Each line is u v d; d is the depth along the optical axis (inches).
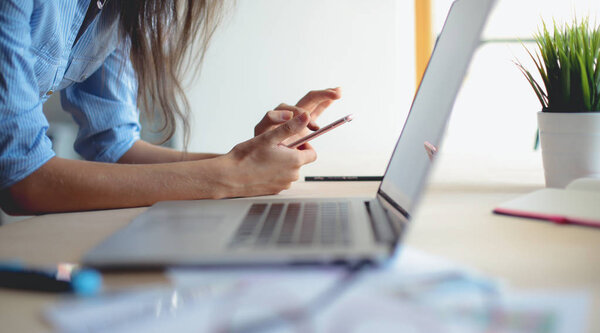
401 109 130.1
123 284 15.4
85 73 43.3
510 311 12.1
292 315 12.2
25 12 29.6
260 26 126.6
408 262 15.8
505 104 127.0
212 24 42.3
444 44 27.8
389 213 23.5
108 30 41.4
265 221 21.9
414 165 23.3
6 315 13.4
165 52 40.6
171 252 16.4
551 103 32.0
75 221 26.5
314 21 126.7
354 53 127.6
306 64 127.9
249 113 128.9
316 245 16.3
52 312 13.0
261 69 127.8
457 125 129.3
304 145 39.7
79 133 48.0
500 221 23.5
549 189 28.3
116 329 11.7
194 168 31.1
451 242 19.8
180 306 12.9
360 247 15.8
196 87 127.3
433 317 12.0
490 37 116.0
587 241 19.6
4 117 28.4
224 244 17.3
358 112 129.7
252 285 14.2
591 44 31.1
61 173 29.2
